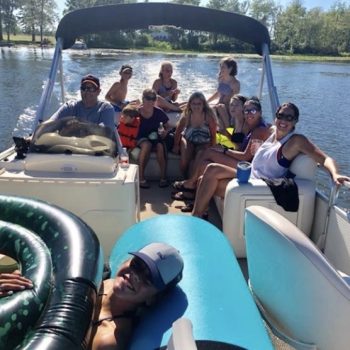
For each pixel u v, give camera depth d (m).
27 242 1.89
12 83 20.14
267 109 10.53
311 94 21.25
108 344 1.51
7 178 2.65
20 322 1.48
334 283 1.58
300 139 2.92
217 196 3.45
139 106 4.70
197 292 1.58
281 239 1.68
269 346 1.38
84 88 3.55
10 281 1.61
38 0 61.59
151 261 1.53
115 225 2.71
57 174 2.75
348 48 61.03
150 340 1.40
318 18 61.00
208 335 1.38
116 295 1.59
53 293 1.55
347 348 1.64
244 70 21.73
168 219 2.16
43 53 41.12
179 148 4.46
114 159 2.83
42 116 4.05
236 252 2.93
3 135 11.84
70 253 1.73
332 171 2.71
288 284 1.73
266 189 2.83
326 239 2.80
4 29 65.00
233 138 4.23
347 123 15.40
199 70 20.75
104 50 40.34
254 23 4.96
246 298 1.60
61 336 1.36
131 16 4.86
